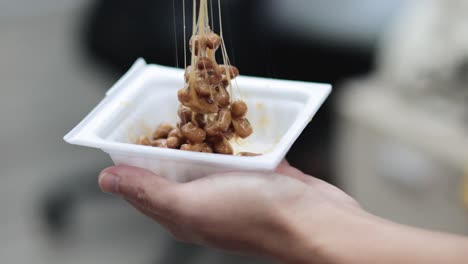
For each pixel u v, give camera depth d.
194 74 0.52
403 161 0.73
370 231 0.50
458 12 0.69
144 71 0.59
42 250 0.93
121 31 0.75
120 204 1.02
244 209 0.51
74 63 1.31
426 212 0.74
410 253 0.49
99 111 0.55
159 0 0.74
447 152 0.70
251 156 0.51
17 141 1.14
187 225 0.52
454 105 0.72
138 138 0.56
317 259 0.50
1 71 1.30
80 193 1.01
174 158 0.51
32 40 1.38
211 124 0.53
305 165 0.83
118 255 0.92
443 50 0.70
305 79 0.76
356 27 0.74
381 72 0.75
